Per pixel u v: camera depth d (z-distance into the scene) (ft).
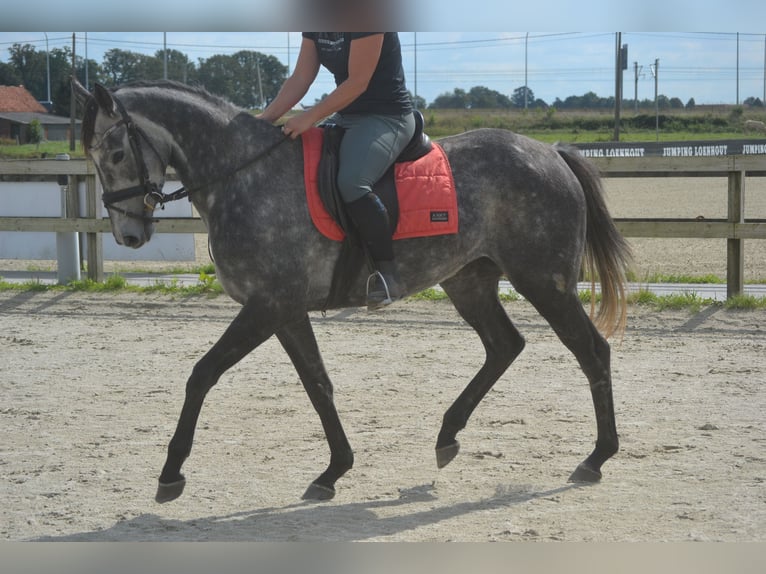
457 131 165.17
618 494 17.42
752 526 15.52
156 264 57.47
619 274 19.89
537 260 18.70
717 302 38.34
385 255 17.47
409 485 18.29
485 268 19.72
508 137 19.27
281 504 17.19
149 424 22.85
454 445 19.13
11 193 56.75
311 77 19.25
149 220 17.83
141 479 18.61
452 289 20.03
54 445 20.99
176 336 35.29
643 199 106.11
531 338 33.94
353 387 26.71
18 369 29.43
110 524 16.05
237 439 21.57
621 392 25.73
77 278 46.70
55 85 192.44
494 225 18.71
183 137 17.60
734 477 18.22
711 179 152.05
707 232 38.14
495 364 19.92
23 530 15.72
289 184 17.46
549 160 19.16
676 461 19.42
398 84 18.04
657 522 15.79
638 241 69.72
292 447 20.94
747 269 52.16
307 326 18.06
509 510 16.62
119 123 17.13
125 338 34.86
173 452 16.60
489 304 20.06
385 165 17.69
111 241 58.70
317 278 17.75
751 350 31.40
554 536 15.15
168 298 42.98
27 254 59.57
